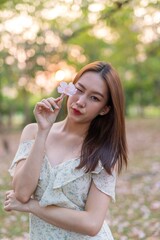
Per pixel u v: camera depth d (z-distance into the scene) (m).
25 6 7.49
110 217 6.09
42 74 10.16
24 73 9.80
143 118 30.36
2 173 10.16
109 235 2.37
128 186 8.03
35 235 2.29
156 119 27.98
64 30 9.29
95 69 2.21
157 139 16.31
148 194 7.24
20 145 2.31
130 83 25.62
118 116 2.23
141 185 7.93
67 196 2.18
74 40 12.67
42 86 12.71
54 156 2.23
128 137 18.03
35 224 2.29
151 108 36.75
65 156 2.23
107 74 2.19
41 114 2.14
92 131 2.27
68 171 2.17
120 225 5.64
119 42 15.87
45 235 2.25
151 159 11.30
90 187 2.20
